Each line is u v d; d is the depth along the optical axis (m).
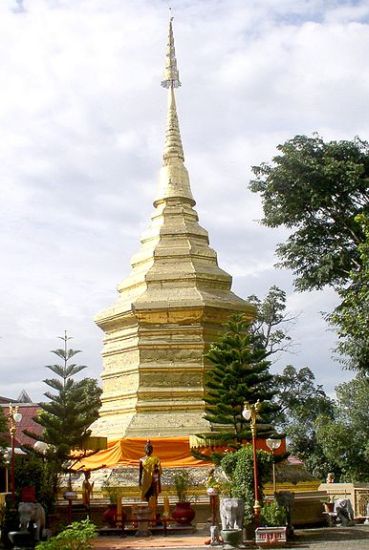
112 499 30.19
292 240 40.12
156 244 41.97
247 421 29.73
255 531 24.64
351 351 35.56
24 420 50.19
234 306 39.19
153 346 37.94
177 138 45.31
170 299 38.47
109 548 24.03
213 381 31.77
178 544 24.83
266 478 28.72
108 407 38.88
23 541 24.45
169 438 34.50
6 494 26.81
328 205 38.66
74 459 32.19
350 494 37.22
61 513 29.78
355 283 37.19
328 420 56.41
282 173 37.94
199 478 32.56
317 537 26.84
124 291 41.97
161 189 44.16
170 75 46.31
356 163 38.12
